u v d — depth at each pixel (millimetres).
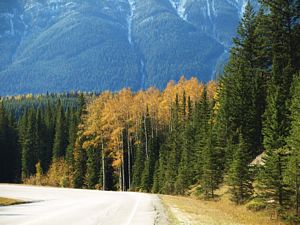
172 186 90625
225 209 49375
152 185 105438
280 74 66625
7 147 144500
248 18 77750
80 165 118750
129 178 113562
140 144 115438
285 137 48500
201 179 70688
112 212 35344
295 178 43469
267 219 44500
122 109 107688
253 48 76625
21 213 34750
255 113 68000
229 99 70562
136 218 30484
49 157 144500
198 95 134875
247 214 46500
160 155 102625
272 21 71688
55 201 55000
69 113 146750
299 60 70938
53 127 148875
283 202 46594
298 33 70938
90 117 105750
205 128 81625
